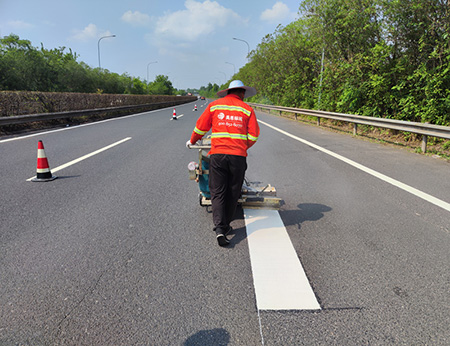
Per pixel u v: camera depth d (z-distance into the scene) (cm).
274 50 2644
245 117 333
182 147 907
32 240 322
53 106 1477
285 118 2089
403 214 401
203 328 206
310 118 1941
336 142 1002
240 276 265
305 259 293
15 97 1245
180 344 192
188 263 284
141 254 298
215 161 326
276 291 245
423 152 811
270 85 3039
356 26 1182
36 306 225
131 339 196
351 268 279
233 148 323
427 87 894
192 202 443
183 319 214
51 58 4903
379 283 257
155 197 462
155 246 315
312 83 2134
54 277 259
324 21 1303
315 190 500
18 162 673
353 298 238
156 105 3516
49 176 547
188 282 256
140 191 490
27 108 1313
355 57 1197
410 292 246
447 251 309
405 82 991
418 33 954
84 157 743
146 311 221
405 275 268
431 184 533
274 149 878
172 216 392
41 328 204
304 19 1529
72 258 289
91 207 418
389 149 874
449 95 865
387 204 438
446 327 209
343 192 491
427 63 945
